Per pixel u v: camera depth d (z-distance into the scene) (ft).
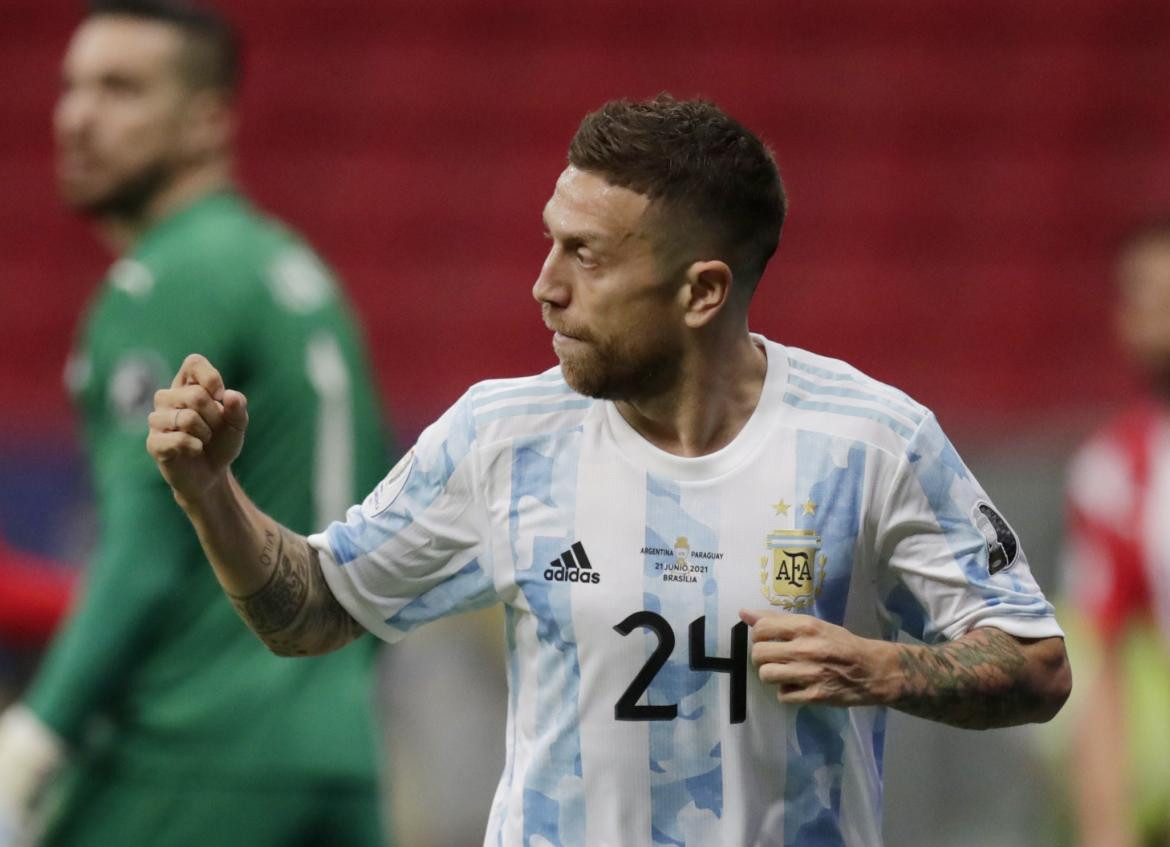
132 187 49.19
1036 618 30.99
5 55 143.43
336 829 47.42
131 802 46.24
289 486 47.55
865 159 134.00
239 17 142.82
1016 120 134.62
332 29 142.51
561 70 140.05
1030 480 87.40
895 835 80.48
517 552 31.09
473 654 84.02
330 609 31.94
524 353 129.18
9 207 136.98
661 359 30.48
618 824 30.63
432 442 31.73
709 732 30.60
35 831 45.21
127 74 48.75
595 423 31.24
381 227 135.03
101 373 46.50
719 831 30.71
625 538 30.71
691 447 31.14
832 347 126.72
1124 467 56.59
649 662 30.50
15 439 100.27
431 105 139.54
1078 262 128.98
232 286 46.80
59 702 43.96
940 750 80.69
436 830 81.71
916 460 30.91
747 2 140.15
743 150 30.68
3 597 60.23
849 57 138.21
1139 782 56.08
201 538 30.63
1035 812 77.77
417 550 31.60
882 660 29.07
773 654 28.78
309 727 46.88
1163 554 55.21
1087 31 136.98
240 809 46.24
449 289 131.85
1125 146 133.39
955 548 30.99
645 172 29.76
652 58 139.74
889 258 129.80
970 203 131.64
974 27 137.69
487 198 135.64
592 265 29.99
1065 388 123.95
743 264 31.01
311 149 138.72
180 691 45.96
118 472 45.14
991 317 127.24
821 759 31.07
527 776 31.27
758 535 30.68
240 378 47.14
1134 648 56.18
